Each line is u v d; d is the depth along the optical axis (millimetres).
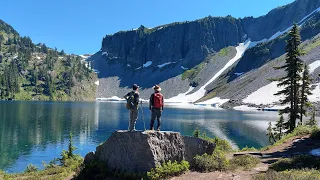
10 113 100625
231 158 17625
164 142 13617
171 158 13727
